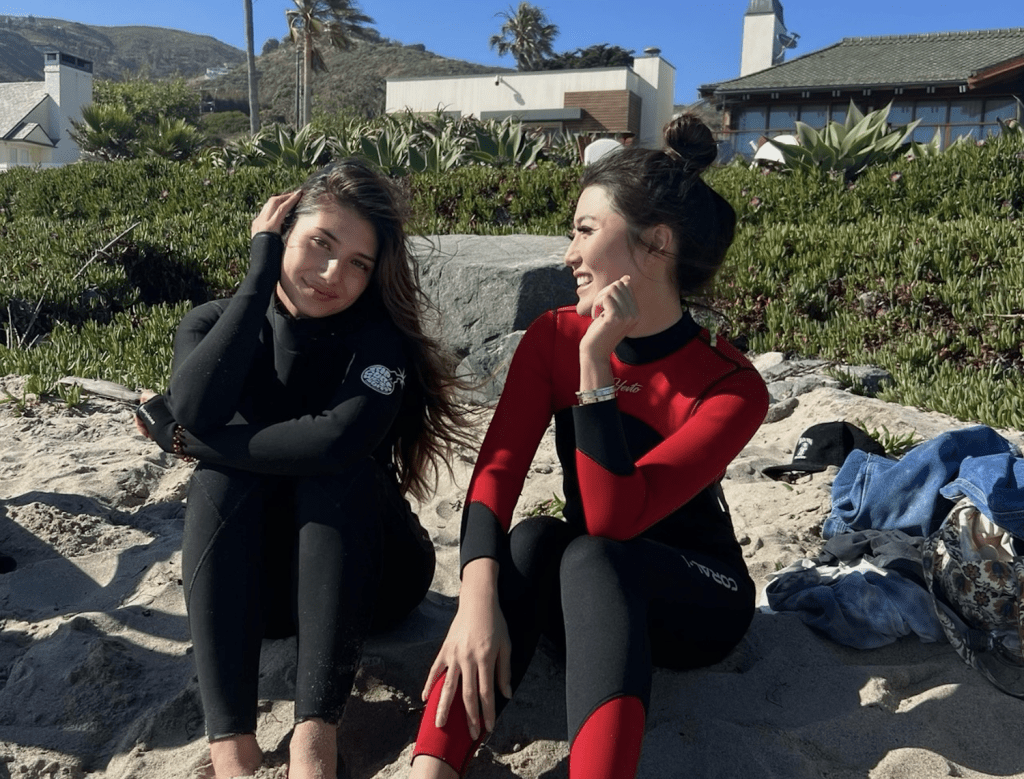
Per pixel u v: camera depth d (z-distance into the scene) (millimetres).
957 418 5004
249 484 2139
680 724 2207
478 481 2162
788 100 28547
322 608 2004
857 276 7129
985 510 2379
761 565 3115
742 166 10922
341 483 2115
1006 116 26469
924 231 7660
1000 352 6031
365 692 2340
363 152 13156
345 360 2291
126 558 3232
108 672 2475
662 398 2205
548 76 41281
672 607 2090
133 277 9117
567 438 2299
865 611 2545
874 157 10047
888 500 2900
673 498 2037
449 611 2791
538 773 2121
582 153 13891
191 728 2262
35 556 3322
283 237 2355
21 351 6469
